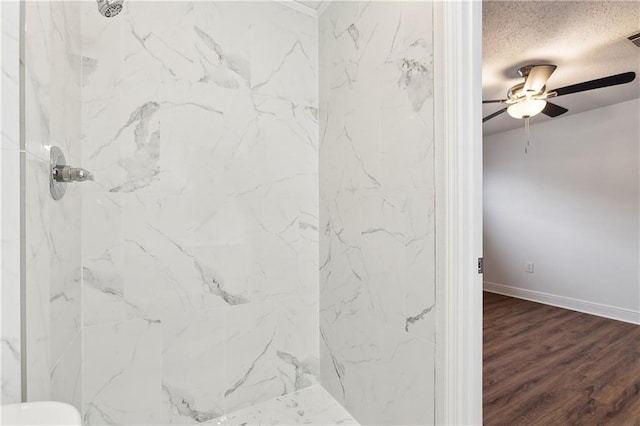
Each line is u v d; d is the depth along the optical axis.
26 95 0.65
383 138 1.29
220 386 1.46
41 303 0.74
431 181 1.08
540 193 3.89
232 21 1.49
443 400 1.03
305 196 1.69
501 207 4.26
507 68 2.51
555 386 2.02
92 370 1.21
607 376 2.14
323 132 1.69
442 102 1.03
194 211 1.40
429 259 1.09
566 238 3.67
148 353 1.30
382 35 1.29
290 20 1.66
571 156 3.63
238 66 1.51
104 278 1.22
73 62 1.08
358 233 1.43
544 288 3.86
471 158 1.00
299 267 1.67
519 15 1.85
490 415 1.74
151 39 1.31
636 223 3.20
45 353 0.76
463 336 0.99
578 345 2.65
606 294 3.38
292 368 1.65
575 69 2.55
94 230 1.21
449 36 1.01
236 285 1.50
